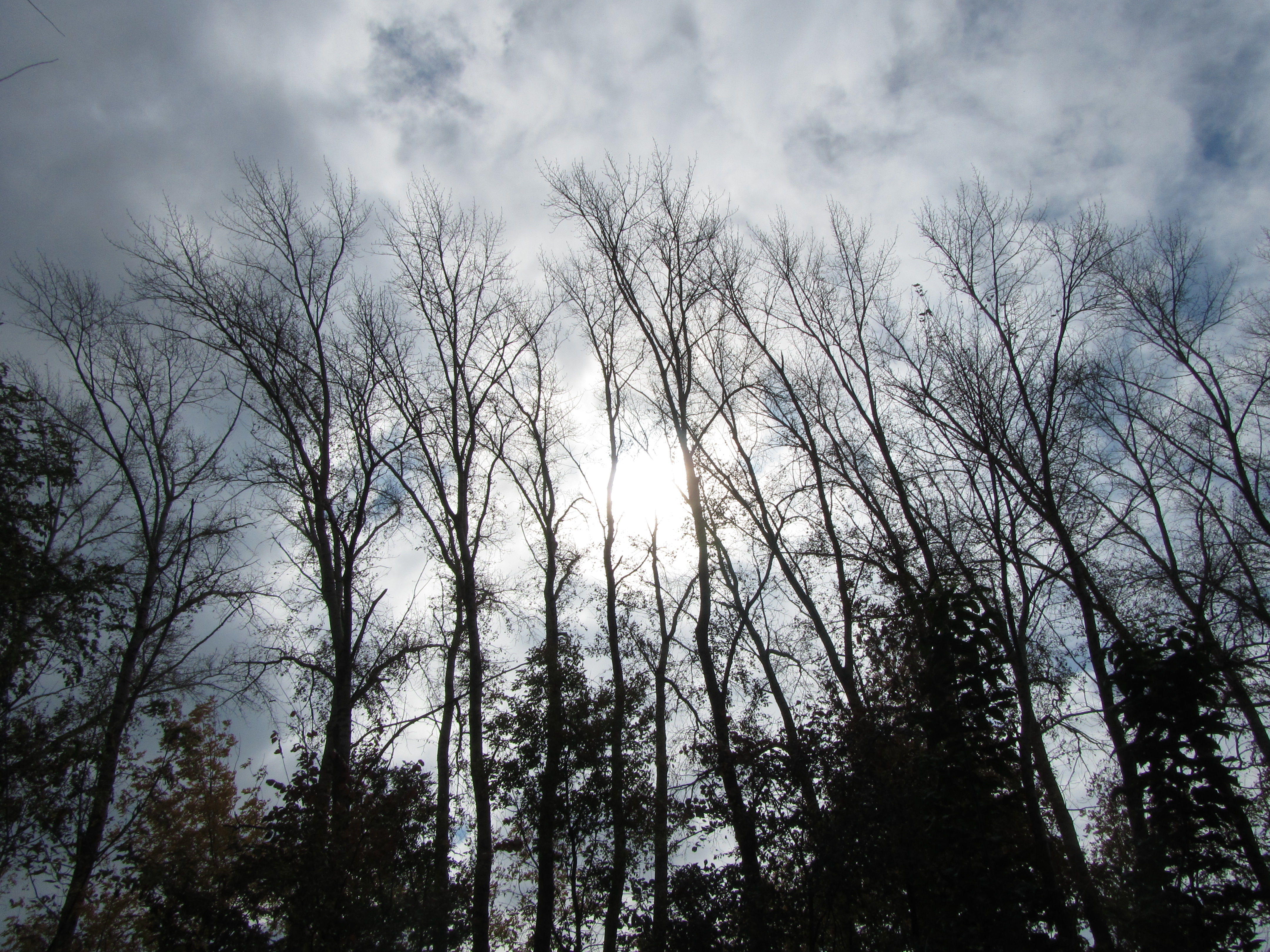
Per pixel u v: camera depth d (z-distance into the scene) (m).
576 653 16.89
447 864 13.92
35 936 16.95
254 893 11.16
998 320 17.38
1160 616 16.44
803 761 11.68
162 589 18.36
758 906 11.24
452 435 19.09
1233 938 10.51
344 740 15.08
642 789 15.60
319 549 17.28
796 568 19.23
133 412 19.64
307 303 19.05
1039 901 10.43
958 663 11.78
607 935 14.20
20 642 12.66
